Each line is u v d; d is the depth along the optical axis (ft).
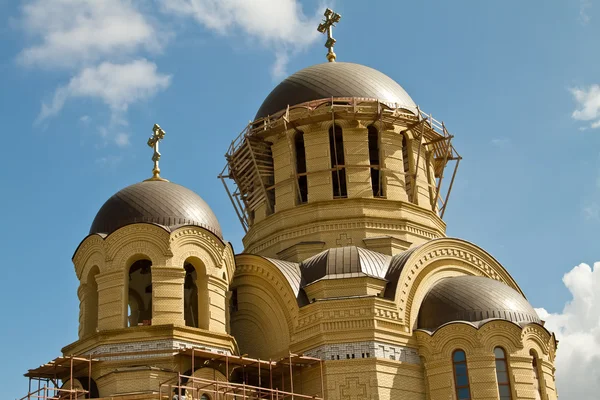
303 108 178.81
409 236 171.83
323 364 145.28
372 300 147.95
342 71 186.50
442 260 162.71
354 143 176.24
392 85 188.03
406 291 153.58
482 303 151.43
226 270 154.92
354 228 169.58
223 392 135.95
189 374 141.18
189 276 163.43
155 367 139.23
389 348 147.43
